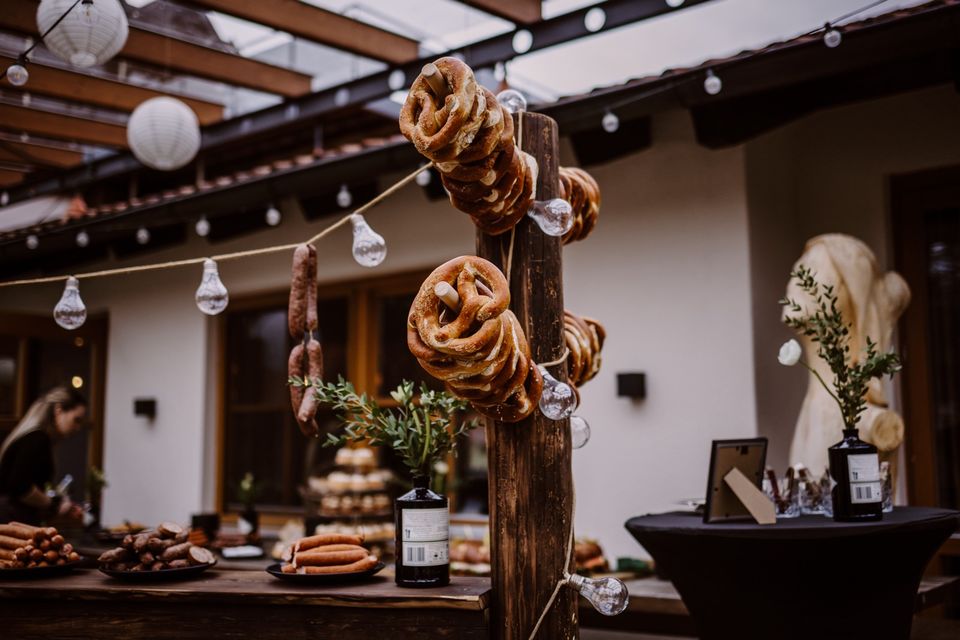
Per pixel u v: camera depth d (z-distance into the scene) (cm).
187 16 461
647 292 446
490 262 215
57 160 605
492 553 218
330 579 240
